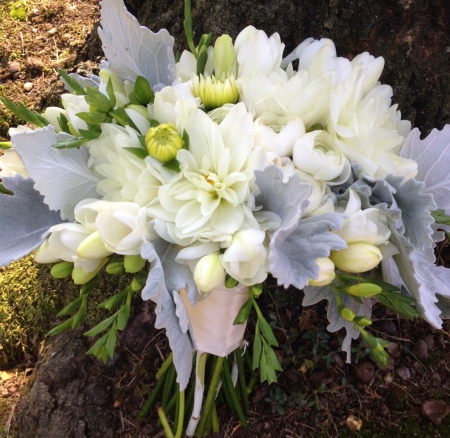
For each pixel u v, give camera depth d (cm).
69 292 80
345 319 45
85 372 74
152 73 49
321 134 42
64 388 72
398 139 45
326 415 72
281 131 41
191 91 46
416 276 41
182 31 72
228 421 73
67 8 103
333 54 47
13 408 74
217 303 54
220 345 58
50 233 43
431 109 69
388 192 41
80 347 75
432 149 49
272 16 64
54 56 97
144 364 76
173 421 73
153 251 37
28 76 95
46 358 75
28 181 45
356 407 72
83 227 40
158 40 47
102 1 44
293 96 43
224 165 40
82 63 91
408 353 76
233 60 48
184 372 41
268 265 39
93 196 46
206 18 68
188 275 41
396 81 67
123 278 79
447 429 69
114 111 43
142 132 43
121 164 42
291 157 43
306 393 74
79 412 71
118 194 43
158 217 40
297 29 66
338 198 43
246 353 72
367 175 42
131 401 74
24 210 45
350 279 48
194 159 41
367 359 76
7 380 79
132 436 71
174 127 41
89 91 41
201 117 40
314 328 78
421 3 62
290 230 36
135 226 37
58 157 43
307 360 75
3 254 43
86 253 39
